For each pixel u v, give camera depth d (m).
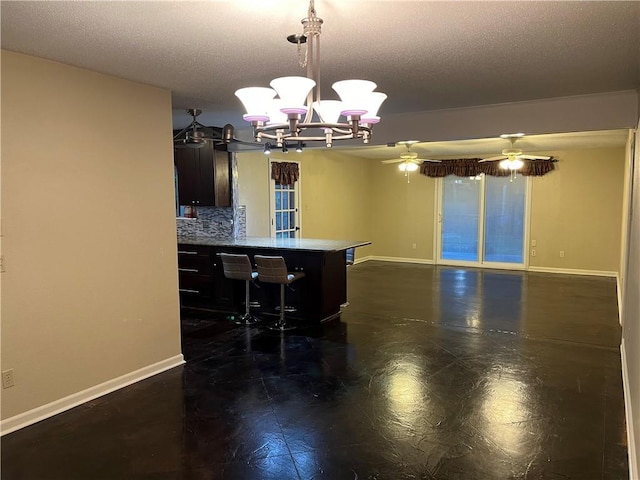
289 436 2.92
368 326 5.33
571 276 8.68
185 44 2.78
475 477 2.48
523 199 9.40
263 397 3.47
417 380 3.76
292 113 2.11
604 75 3.55
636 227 3.40
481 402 3.36
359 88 2.10
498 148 8.44
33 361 3.10
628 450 2.73
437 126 5.10
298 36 2.55
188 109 4.98
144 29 2.51
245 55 3.00
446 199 10.18
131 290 3.74
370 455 2.70
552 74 3.51
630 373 3.30
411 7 2.22
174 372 3.97
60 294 3.24
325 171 9.20
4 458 2.69
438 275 8.80
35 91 3.03
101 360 3.53
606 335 4.96
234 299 5.91
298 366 4.09
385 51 2.92
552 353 4.39
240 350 4.52
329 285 5.63
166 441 2.87
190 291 6.15
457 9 2.24
